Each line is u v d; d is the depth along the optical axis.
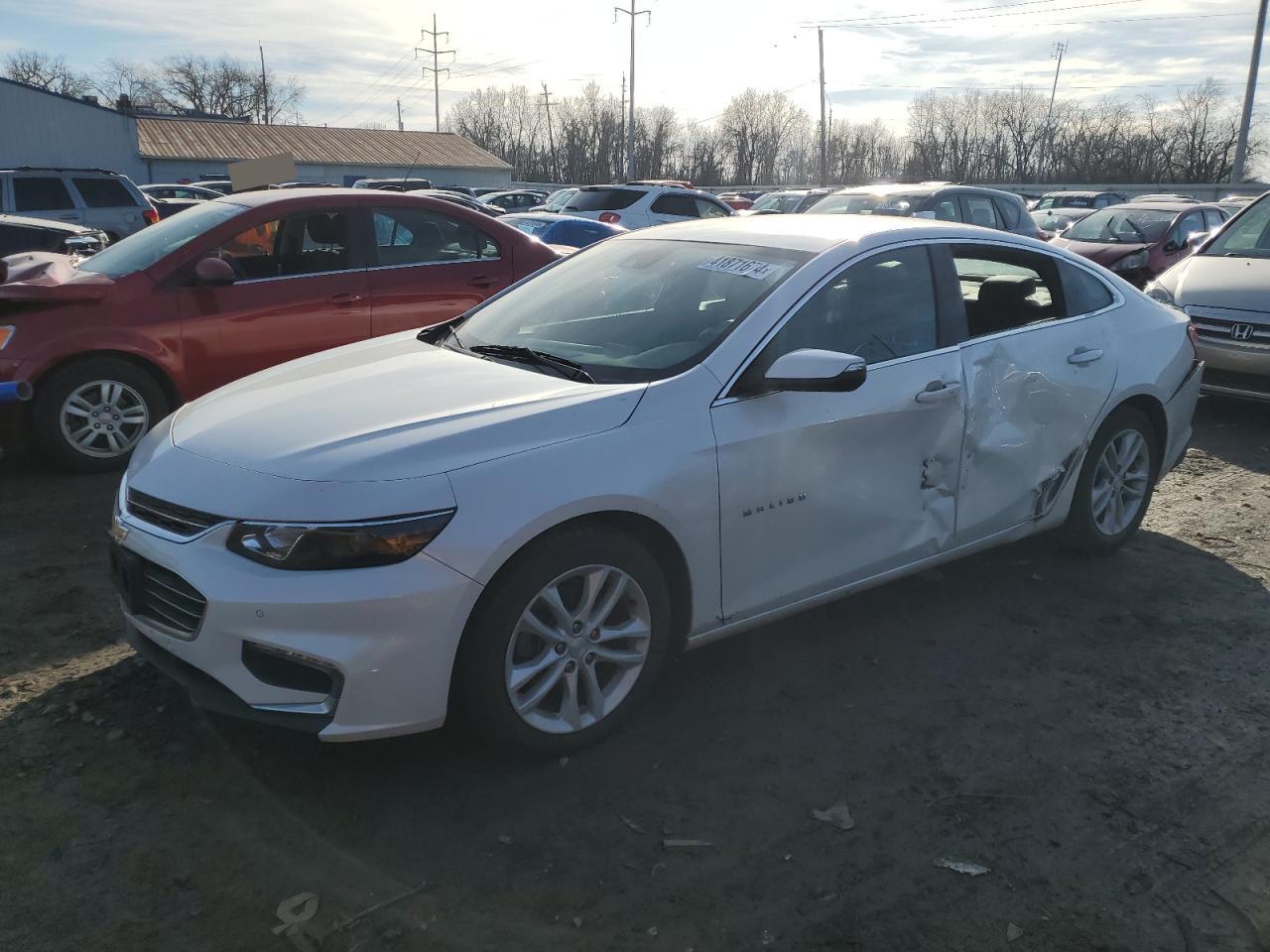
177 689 3.32
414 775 2.89
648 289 3.70
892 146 71.12
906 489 3.59
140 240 6.15
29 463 5.83
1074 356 4.16
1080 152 64.44
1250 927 2.37
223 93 84.44
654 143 67.62
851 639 3.83
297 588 2.53
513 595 2.72
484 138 76.19
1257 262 7.38
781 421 3.21
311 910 2.36
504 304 4.12
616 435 2.92
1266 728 3.25
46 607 3.91
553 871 2.51
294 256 6.04
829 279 3.48
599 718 3.01
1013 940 2.32
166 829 2.63
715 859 2.57
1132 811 2.80
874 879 2.51
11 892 2.39
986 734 3.18
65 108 36.91
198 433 3.06
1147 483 4.64
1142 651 3.77
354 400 3.12
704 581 3.13
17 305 5.31
